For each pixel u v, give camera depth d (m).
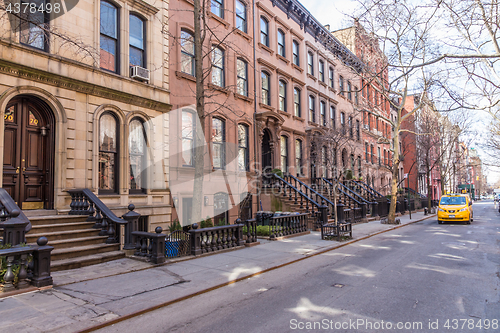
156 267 7.45
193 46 13.99
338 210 16.09
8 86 8.12
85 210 9.11
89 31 9.98
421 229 16.53
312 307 5.02
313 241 11.52
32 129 8.95
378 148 33.62
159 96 12.09
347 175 22.33
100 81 10.15
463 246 10.75
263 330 4.17
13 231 6.03
